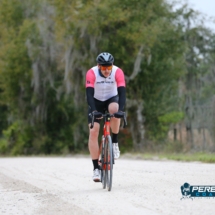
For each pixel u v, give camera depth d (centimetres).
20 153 10281
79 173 3238
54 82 9319
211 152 5816
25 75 9825
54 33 9131
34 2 10525
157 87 8788
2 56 10069
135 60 8188
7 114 12544
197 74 9438
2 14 10850
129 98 8581
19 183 2795
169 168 3456
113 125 2445
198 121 6925
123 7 8200
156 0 8369
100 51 8188
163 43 8550
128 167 3641
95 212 1830
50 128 10119
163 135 8469
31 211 1920
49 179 2952
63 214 1823
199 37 9344
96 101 2494
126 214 1769
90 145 2467
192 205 1869
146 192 2228
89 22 7962
